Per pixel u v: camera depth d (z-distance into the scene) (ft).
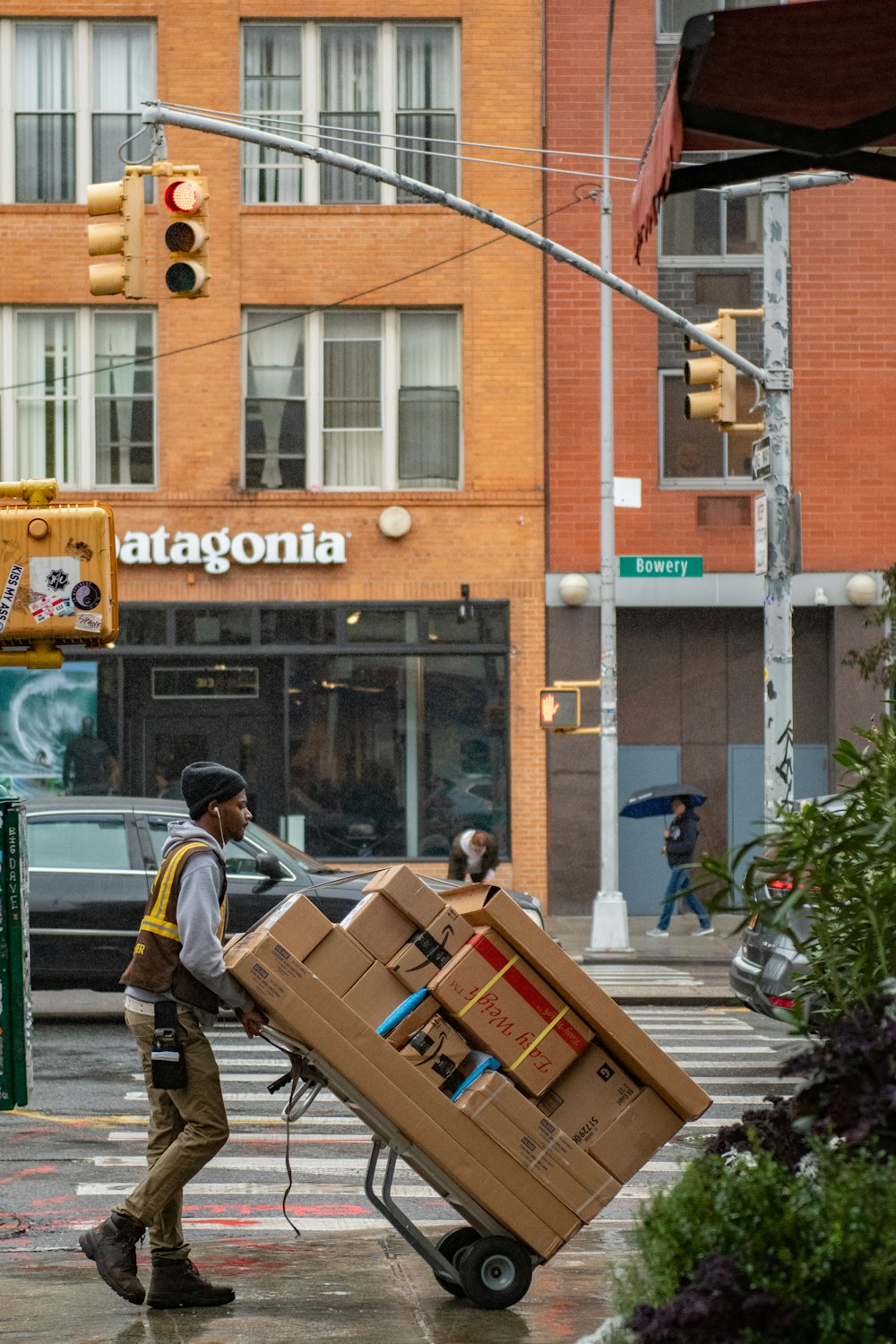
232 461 85.81
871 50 15.20
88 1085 41.73
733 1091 41.81
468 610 84.89
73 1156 33.60
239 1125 37.70
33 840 52.70
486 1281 22.11
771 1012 41.73
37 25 86.63
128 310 86.79
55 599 36.45
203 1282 22.29
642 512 86.07
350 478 86.94
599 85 85.92
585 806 85.51
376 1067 21.91
